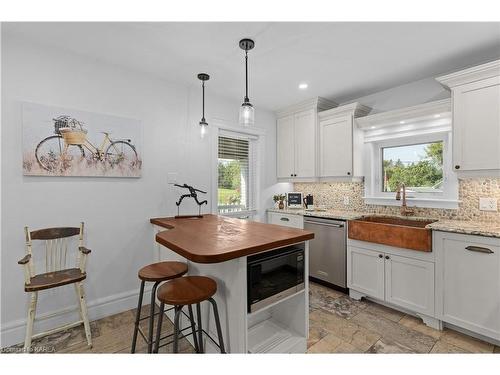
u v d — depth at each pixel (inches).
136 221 99.3
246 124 72.9
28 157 77.0
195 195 106.0
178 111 111.1
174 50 84.0
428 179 107.6
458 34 74.5
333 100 134.6
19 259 76.1
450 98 91.8
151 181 103.3
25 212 77.1
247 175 146.1
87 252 77.0
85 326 73.5
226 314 59.9
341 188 137.1
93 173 88.7
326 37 76.2
